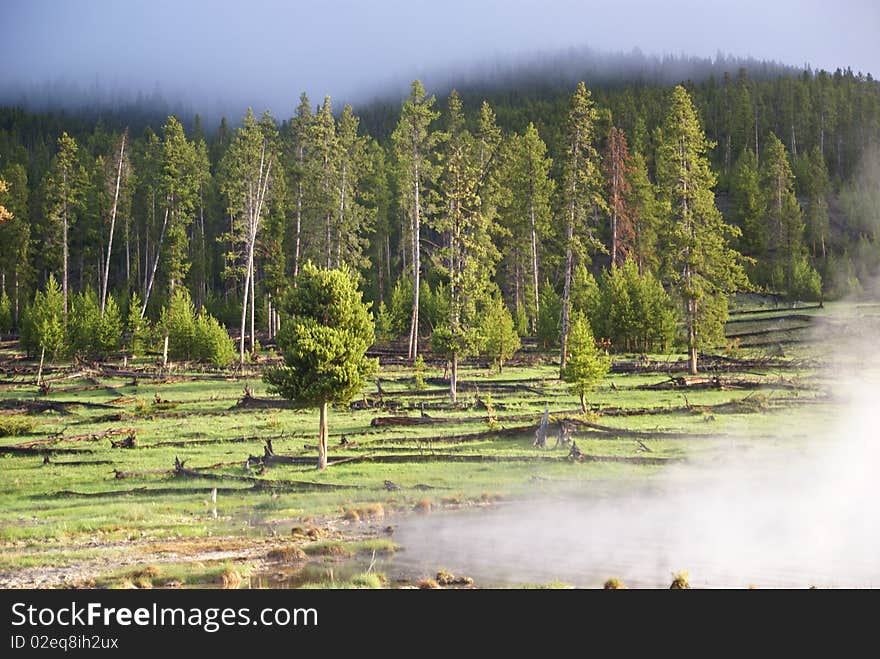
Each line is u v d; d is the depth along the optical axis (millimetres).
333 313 29719
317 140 76125
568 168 59938
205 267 106688
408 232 103688
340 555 17828
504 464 28750
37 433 38750
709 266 57312
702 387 45656
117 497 25438
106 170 99875
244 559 17781
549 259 87875
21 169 104250
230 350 63438
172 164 83875
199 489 25984
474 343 48062
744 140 144000
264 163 81125
